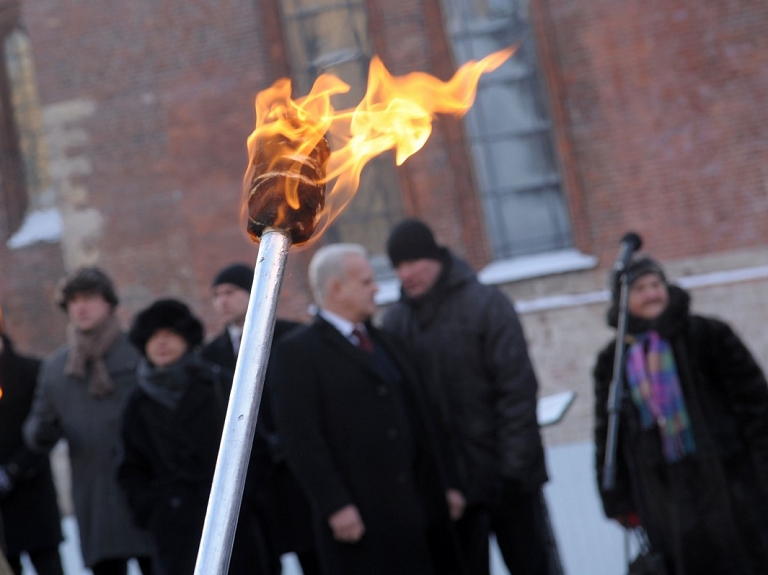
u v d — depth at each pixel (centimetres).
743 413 427
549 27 1238
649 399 436
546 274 1220
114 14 1280
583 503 862
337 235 1283
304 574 500
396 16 1262
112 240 1272
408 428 414
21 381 591
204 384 465
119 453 471
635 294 444
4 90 1447
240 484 108
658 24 1209
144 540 539
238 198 1255
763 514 424
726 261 1189
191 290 1257
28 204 1431
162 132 1270
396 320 476
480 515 452
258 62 1265
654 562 436
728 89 1194
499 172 1276
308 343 415
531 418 447
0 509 581
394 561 396
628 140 1214
